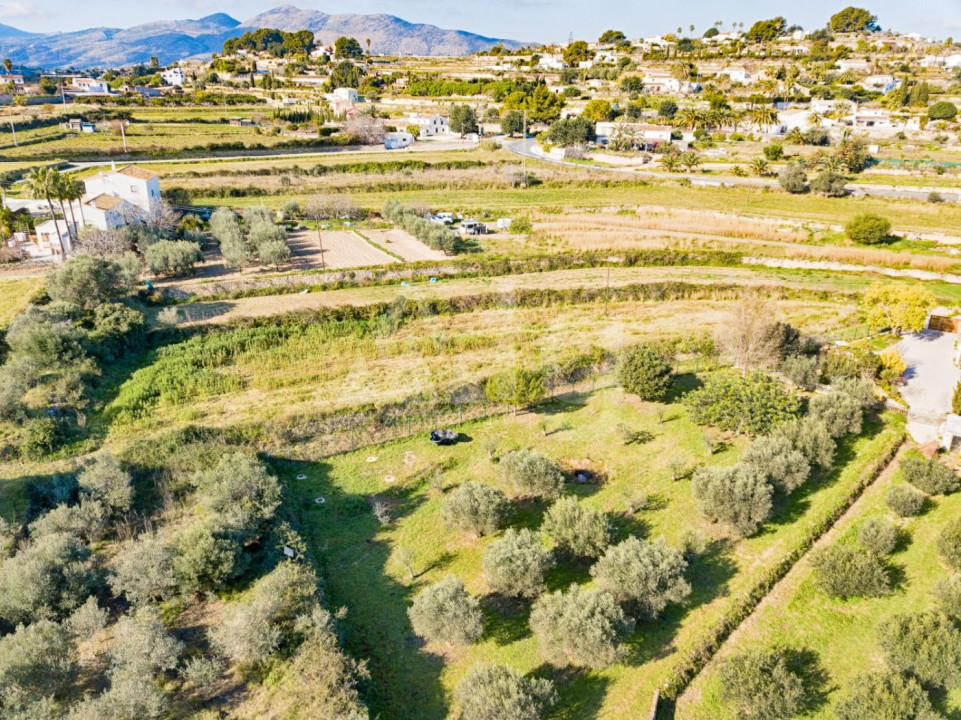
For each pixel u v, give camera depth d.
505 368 50.84
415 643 27.33
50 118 132.75
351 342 55.12
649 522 34.41
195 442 39.59
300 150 138.50
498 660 26.28
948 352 51.66
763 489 32.38
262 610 26.36
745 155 130.25
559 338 56.47
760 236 81.62
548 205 98.56
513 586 28.48
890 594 29.28
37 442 38.69
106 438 40.88
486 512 32.62
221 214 83.81
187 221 82.44
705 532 33.34
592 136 146.50
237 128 147.38
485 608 28.91
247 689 24.27
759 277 69.50
